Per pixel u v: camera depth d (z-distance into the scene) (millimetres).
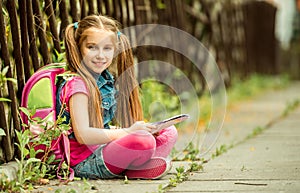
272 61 20609
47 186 5016
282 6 23969
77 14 6480
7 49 5434
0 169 5031
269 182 5207
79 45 5258
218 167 5961
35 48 5758
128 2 8125
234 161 6320
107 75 5438
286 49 22219
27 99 5297
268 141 7938
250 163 6184
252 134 8539
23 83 5633
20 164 4934
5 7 5660
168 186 5070
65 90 5160
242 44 15914
